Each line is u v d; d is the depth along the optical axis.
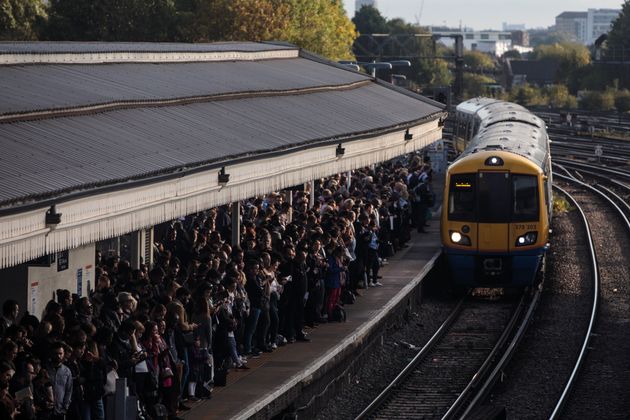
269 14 119.31
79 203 27.66
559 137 153.50
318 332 41.97
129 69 47.59
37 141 31.33
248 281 37.16
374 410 37.12
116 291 32.28
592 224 81.06
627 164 122.69
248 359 37.59
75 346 26.75
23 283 32.38
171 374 30.16
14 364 25.31
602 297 56.16
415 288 53.25
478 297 58.25
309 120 50.69
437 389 40.19
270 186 41.38
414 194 67.75
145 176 31.02
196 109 44.25
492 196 55.59
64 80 40.53
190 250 39.81
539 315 52.38
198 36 117.94
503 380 41.44
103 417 27.73
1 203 24.20
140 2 118.44
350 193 58.81
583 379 41.53
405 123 59.66
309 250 42.22
